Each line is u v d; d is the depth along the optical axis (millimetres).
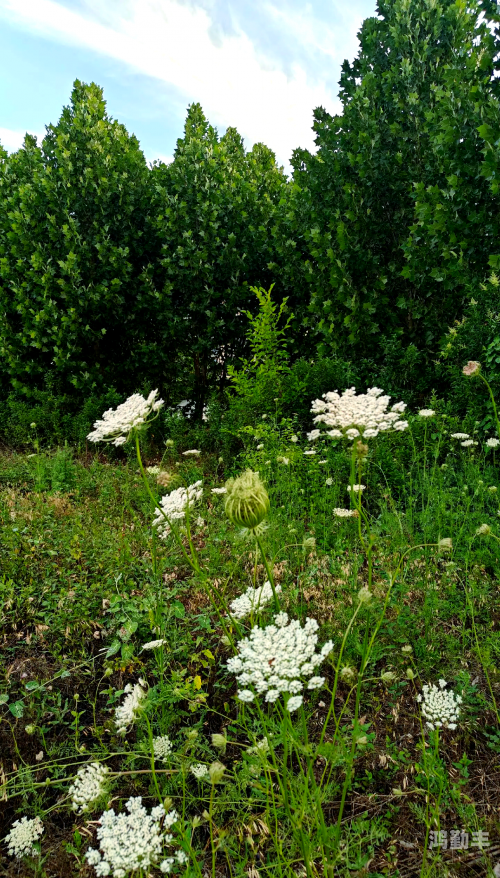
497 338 5473
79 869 2105
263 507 1695
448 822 2104
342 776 2350
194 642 3244
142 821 1493
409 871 1955
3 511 5078
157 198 9148
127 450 7441
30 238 8984
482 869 1918
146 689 2889
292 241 8508
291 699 1382
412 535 4133
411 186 7141
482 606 3244
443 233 6375
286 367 7516
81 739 2732
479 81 6066
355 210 7348
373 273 7535
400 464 5305
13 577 4008
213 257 9266
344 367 7125
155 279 9469
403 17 7242
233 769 2270
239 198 9203
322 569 3803
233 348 9742
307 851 1604
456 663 2859
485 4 5836
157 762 2516
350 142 7508
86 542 4375
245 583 3697
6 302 9398
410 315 7414
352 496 1980
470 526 3896
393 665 2887
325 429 5703
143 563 4016
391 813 2137
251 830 2043
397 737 2531
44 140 9516
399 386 6930
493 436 5613
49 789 2492
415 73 7180
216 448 7617
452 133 6129
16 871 2164
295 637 1558
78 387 9094
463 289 6625
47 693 2992
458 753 2426
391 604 3090
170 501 2402
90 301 9031
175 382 9844
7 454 8312
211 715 2799
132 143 10031
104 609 3598
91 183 8859
